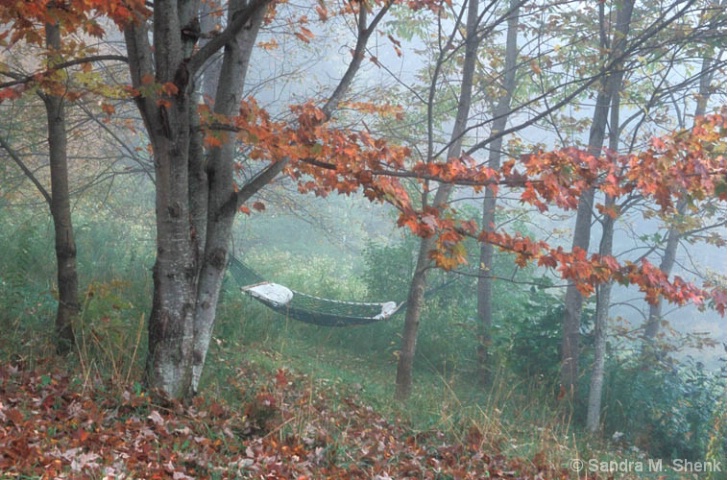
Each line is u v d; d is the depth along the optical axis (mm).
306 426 6977
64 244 8273
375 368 13469
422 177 7332
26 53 11016
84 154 15719
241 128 6828
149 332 7258
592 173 7105
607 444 11320
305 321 12734
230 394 8164
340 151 7125
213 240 7684
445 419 8453
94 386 6883
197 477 5469
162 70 6824
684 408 12773
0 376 6609
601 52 11648
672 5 10758
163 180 7082
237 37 7559
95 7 6145
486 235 7508
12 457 4840
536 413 11391
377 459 6711
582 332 13844
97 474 4926
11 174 13000
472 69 10992
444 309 16234
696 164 7066
